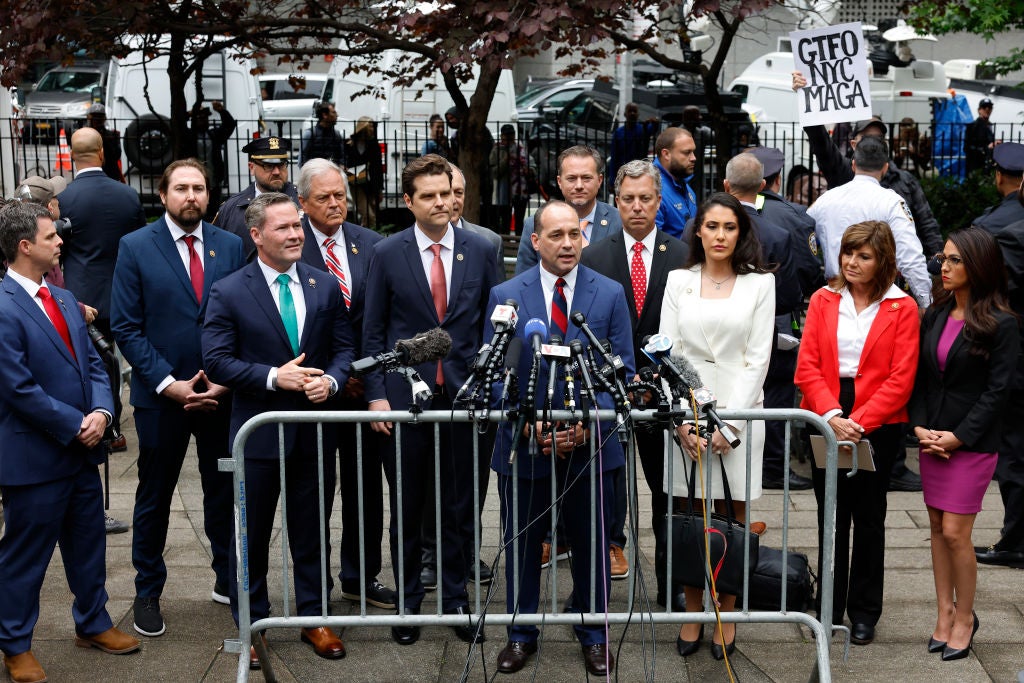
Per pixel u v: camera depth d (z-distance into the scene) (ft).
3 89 37.65
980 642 16.56
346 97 51.06
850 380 16.49
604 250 18.49
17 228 15.28
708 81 31.58
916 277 22.07
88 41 26.32
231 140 45.73
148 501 17.25
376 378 16.79
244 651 14.67
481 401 14.12
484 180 35.22
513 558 14.85
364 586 14.87
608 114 51.62
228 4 28.73
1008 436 19.43
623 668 15.89
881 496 16.51
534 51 28.66
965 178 34.42
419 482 16.80
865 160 22.53
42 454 15.28
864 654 16.26
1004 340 15.65
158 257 17.30
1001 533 20.10
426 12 23.91
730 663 16.01
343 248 18.17
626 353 15.92
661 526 16.69
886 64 55.47
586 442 15.25
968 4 34.81
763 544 20.39
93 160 24.18
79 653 16.35
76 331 15.96
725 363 16.48
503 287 16.02
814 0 33.30
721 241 16.26
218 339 16.01
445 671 15.90
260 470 15.92
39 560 15.49
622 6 24.97
